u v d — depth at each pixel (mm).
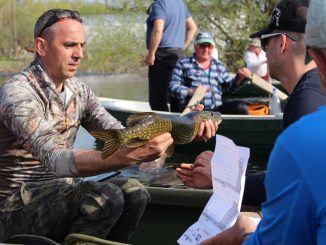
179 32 7445
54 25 2818
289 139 1413
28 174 2875
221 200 2164
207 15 13422
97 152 2498
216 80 6703
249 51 8734
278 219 1440
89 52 15477
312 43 1517
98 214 2746
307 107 2277
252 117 6074
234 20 13383
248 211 3262
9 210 2869
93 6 17094
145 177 5098
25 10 17734
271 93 6684
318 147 1370
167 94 7195
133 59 15406
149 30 7504
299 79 2393
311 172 1365
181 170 2502
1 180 2879
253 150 6242
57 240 2873
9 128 2725
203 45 6559
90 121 3119
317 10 1498
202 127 2689
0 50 16688
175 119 2482
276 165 1433
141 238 3535
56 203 2809
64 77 2871
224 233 1919
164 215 3486
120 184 2951
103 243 2469
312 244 1404
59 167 2555
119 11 15688
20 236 2609
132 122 2393
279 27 2398
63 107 2902
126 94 11156
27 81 2779
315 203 1363
